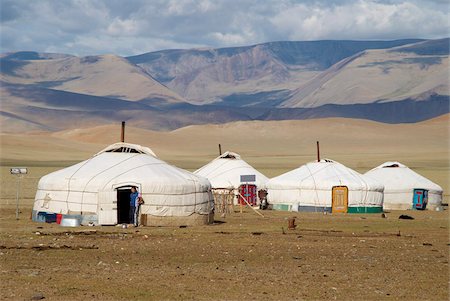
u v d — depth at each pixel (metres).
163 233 41.59
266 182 72.88
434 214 65.94
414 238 41.22
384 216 60.22
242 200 70.81
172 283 24.72
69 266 28.11
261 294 23.09
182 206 47.28
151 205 46.44
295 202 68.06
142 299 22.02
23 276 25.39
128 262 29.58
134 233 41.25
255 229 45.66
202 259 30.94
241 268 28.45
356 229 47.28
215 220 53.53
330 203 66.44
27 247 33.50
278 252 33.62
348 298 22.78
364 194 66.56
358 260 31.25
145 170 47.28
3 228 43.47
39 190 49.06
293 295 23.06
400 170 76.31
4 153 189.88
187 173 49.53
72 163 169.12
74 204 46.78
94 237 38.72
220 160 76.12
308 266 29.30
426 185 74.56
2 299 21.31
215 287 24.12
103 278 25.42
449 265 30.09
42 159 182.25
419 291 24.20
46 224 46.56
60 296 22.06
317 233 43.53
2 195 78.62
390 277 26.88
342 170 68.31
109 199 46.25
